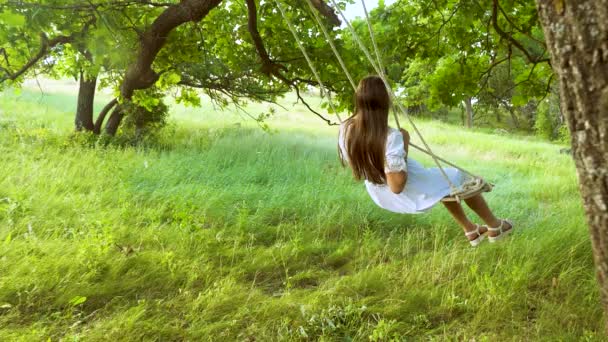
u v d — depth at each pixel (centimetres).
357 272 537
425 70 1068
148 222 651
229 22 1077
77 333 390
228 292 458
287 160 1184
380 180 340
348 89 920
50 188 756
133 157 1070
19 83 1142
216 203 749
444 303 447
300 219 719
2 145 1065
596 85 193
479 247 577
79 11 720
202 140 1495
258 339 394
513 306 444
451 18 848
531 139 3034
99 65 665
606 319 221
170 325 412
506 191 1005
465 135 2562
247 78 1277
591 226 212
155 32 809
